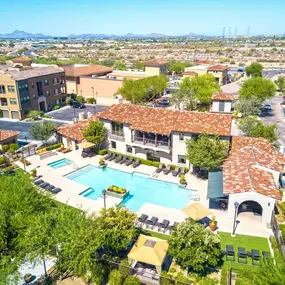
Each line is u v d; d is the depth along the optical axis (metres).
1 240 22.80
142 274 24.61
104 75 108.44
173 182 41.22
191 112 46.03
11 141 54.66
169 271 24.97
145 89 83.00
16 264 22.02
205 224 31.55
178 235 24.39
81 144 49.41
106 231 24.88
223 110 69.19
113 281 23.39
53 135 57.62
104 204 33.22
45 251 22.59
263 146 42.31
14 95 74.25
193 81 81.94
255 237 29.39
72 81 97.12
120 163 47.59
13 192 26.28
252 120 51.66
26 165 46.94
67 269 24.53
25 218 24.39
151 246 25.05
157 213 34.25
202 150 38.66
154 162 46.41
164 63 104.00
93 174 45.12
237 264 25.44
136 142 47.22
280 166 36.31
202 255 23.28
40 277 24.52
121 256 26.70
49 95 85.56
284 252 25.22
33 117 74.25
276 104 90.56
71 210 25.75
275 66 187.50
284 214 32.50
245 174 33.94
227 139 41.59
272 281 16.61
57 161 49.00
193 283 23.56
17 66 83.00
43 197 28.11
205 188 39.62
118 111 50.34
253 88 78.06
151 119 46.41
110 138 50.84
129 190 40.41
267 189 31.50
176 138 43.78
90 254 22.33
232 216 32.56
